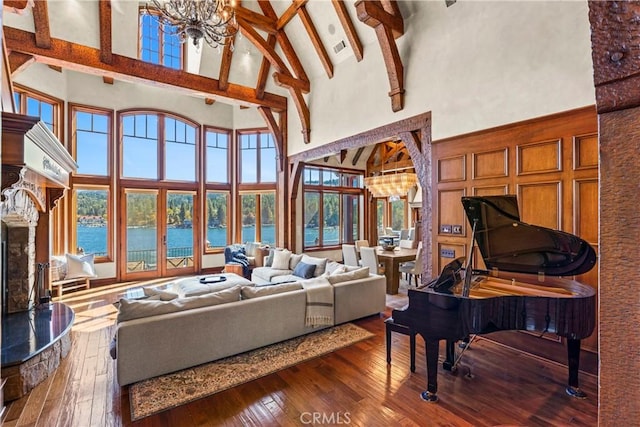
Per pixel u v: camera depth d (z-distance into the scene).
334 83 6.46
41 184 4.31
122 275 7.08
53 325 3.47
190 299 3.23
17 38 4.46
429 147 4.56
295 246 8.00
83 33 5.10
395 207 11.55
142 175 7.42
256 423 2.37
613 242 0.61
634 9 0.58
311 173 8.75
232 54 6.76
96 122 6.84
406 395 2.72
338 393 2.75
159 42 7.07
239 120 8.65
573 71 3.16
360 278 4.57
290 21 6.47
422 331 2.69
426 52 4.59
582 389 2.77
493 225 2.90
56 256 6.07
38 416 2.44
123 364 2.78
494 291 2.96
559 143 3.27
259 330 3.53
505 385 2.86
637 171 0.57
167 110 7.66
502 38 3.71
